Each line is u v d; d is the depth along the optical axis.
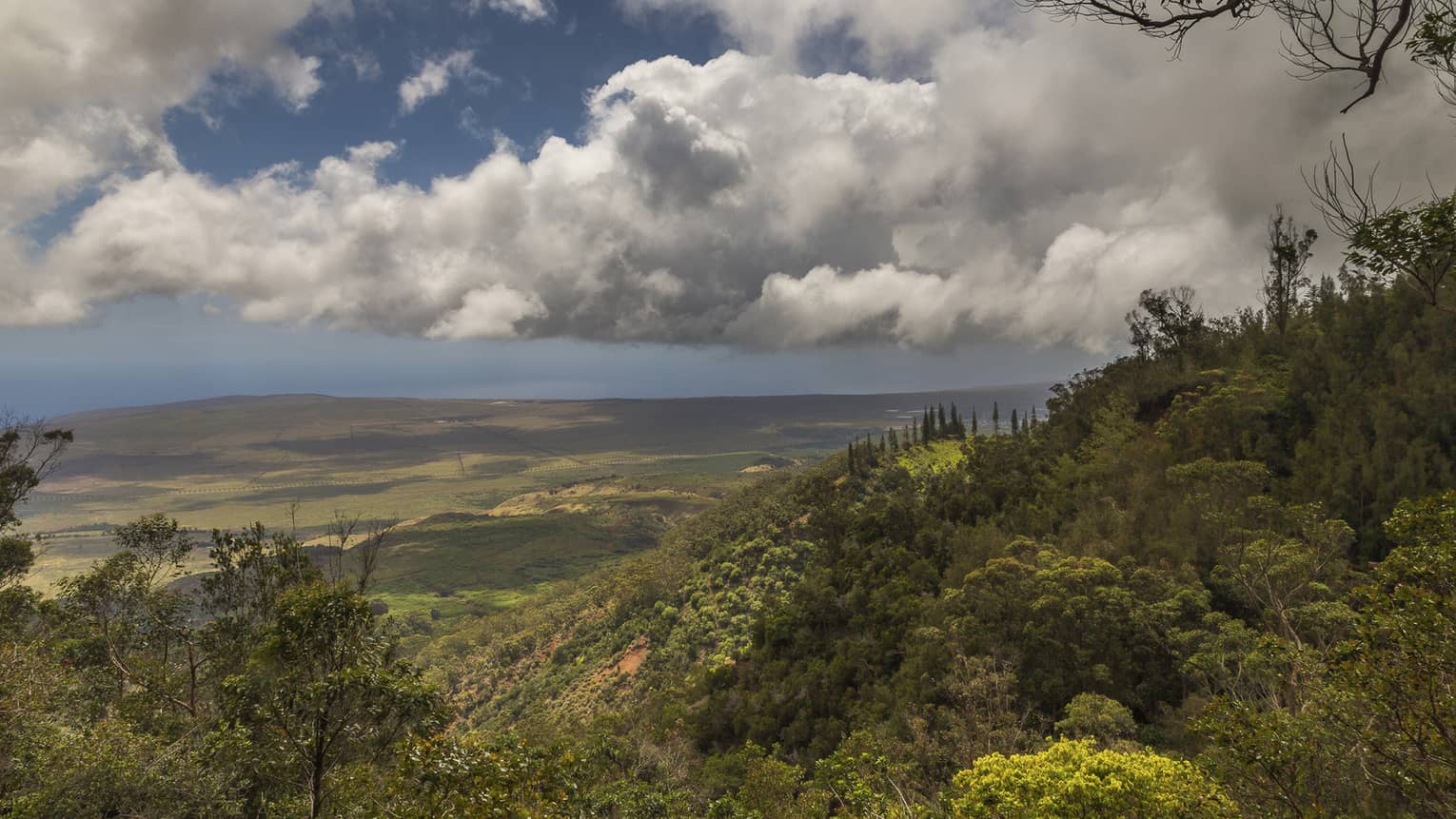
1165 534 52.91
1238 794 13.84
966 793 23.31
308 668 18.56
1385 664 11.05
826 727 58.03
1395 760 10.99
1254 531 43.66
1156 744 35.03
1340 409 56.66
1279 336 81.50
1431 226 7.35
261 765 21.28
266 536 30.66
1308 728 12.56
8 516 36.62
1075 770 21.88
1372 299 63.81
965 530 78.56
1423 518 11.35
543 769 15.17
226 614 29.34
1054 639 43.25
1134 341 99.38
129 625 29.84
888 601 70.81
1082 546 57.50
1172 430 69.88
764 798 41.22
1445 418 49.34
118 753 21.06
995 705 39.88
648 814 41.22
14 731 20.81
